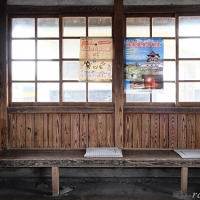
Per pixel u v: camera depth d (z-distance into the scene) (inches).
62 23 151.9
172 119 150.4
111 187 144.6
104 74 152.5
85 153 140.0
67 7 149.8
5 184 149.6
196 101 151.6
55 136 151.8
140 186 145.9
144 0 149.3
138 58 152.3
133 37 151.9
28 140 152.1
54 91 153.7
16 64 153.0
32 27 152.9
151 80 152.4
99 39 152.3
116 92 149.9
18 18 152.6
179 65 151.5
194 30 150.7
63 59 152.4
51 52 152.9
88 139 151.8
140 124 151.0
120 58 149.9
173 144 150.5
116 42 149.9
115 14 149.3
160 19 151.7
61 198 130.3
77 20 152.3
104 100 153.3
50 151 146.7
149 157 132.5
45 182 151.5
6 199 129.3
